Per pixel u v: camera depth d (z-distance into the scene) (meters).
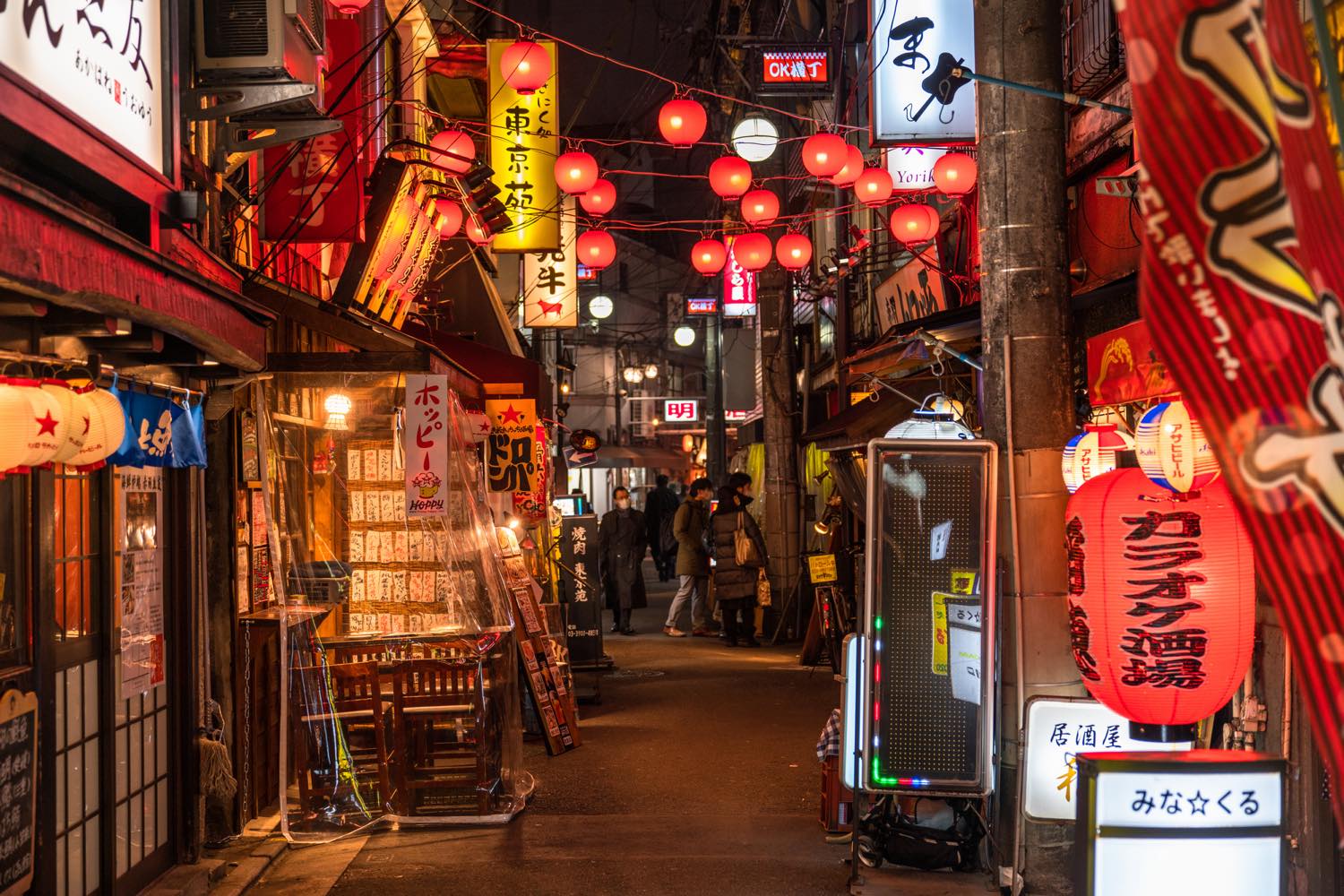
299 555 8.40
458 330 16.44
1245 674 5.32
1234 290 2.04
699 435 46.97
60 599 5.43
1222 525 4.85
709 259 14.09
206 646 7.47
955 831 6.87
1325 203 2.17
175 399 5.77
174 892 6.23
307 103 7.33
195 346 5.48
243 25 6.61
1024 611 6.43
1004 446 6.52
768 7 18.28
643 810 8.47
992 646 6.57
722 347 29.34
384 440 8.75
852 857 6.59
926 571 6.66
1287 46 2.15
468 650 8.27
